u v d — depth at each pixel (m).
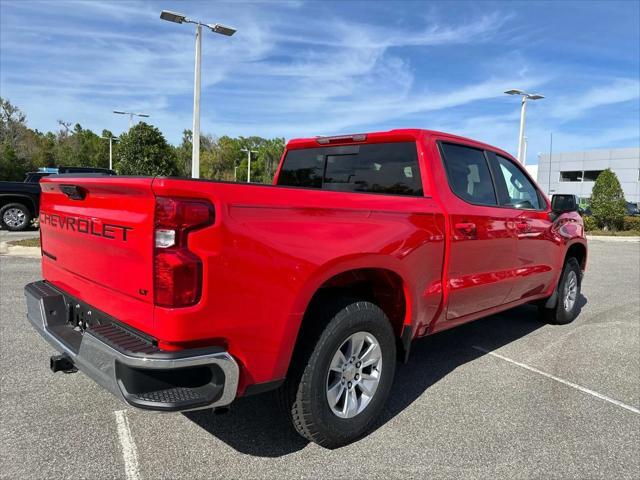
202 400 2.31
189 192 2.22
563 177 53.06
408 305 3.36
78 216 2.88
